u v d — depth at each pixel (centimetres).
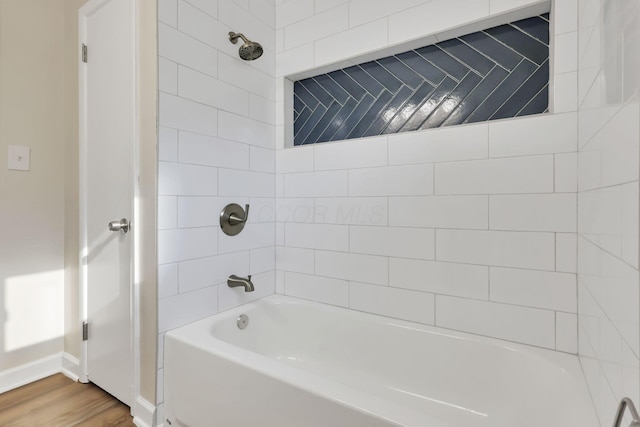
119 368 153
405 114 162
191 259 150
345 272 172
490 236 134
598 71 86
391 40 158
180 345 132
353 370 160
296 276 189
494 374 128
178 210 144
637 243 56
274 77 196
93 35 169
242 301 175
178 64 143
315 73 188
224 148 165
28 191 172
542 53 132
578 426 86
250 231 180
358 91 177
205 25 155
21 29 170
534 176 125
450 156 143
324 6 178
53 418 144
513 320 130
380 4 161
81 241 172
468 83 147
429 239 148
